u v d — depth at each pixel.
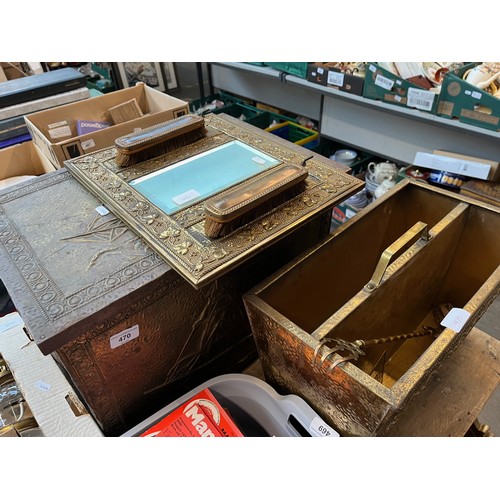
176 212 0.79
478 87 1.32
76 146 1.22
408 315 1.03
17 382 0.90
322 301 0.95
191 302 0.79
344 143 2.03
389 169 1.84
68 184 0.92
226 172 0.90
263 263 0.90
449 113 1.41
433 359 0.64
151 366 0.81
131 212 0.79
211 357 0.96
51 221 0.81
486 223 0.97
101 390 0.75
